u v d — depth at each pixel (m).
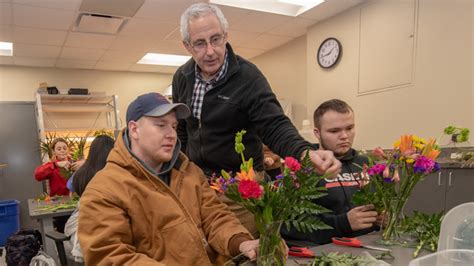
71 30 4.29
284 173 0.88
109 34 4.49
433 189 2.96
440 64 3.12
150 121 1.24
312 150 1.04
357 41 3.93
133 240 1.17
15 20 3.89
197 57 1.40
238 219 1.36
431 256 0.85
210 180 1.39
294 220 0.89
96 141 2.14
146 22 4.09
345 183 1.58
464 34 2.93
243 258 1.04
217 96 1.50
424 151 1.19
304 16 4.21
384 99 3.65
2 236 4.21
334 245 1.17
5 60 5.53
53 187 3.81
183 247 1.16
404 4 3.40
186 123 1.66
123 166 1.22
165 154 1.26
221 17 1.38
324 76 4.41
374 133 3.78
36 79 6.04
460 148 2.95
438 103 3.15
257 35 4.89
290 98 5.31
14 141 5.02
